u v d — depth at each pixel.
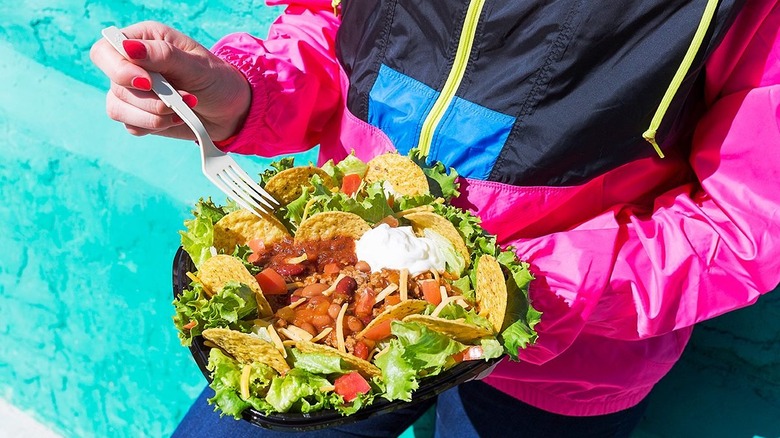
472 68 0.57
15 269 1.07
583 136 0.55
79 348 1.02
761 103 0.55
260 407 0.49
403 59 0.60
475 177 0.59
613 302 0.60
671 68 0.52
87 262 1.04
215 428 0.72
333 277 0.54
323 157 0.71
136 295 1.02
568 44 0.53
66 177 1.07
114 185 1.05
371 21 0.61
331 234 0.56
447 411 0.80
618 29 0.52
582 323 0.60
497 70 0.56
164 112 0.53
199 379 0.98
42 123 1.10
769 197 0.56
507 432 0.76
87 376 1.02
